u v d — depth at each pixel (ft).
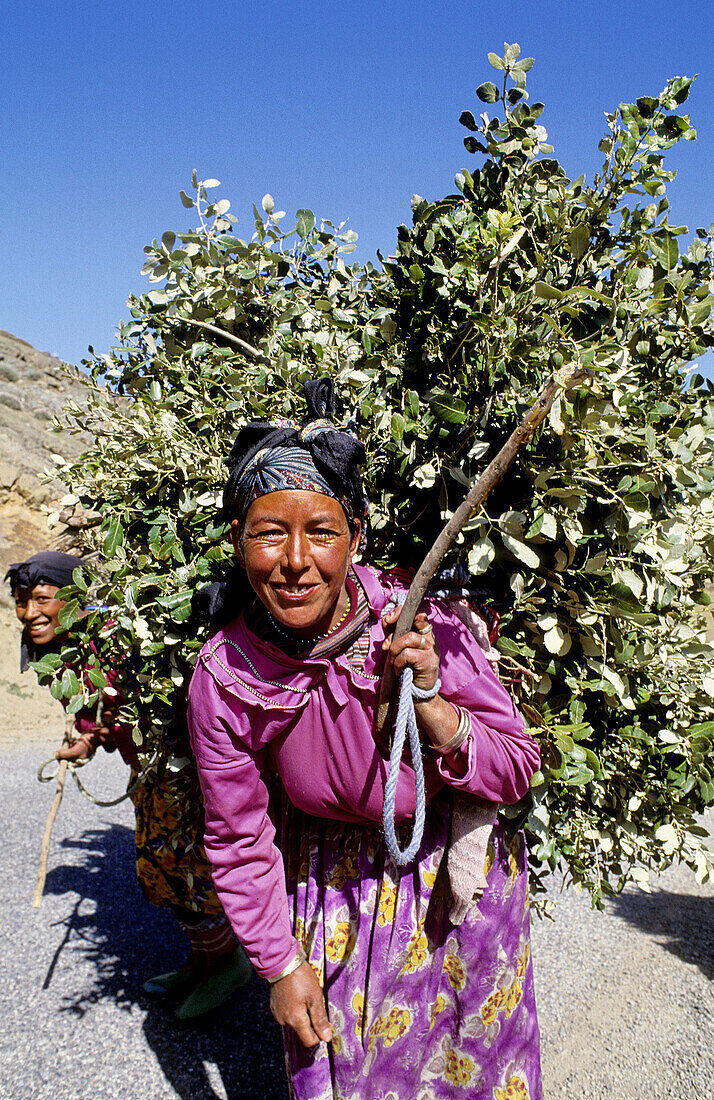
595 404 5.01
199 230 7.77
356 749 4.81
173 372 7.59
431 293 6.14
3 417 42.16
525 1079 5.47
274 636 4.92
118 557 6.51
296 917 5.38
